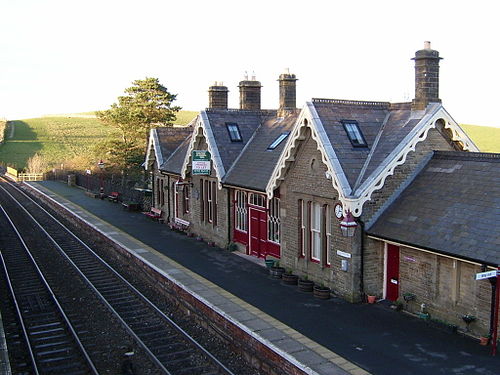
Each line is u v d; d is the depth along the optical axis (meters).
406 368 10.88
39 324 15.16
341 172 15.14
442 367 10.92
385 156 15.48
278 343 12.15
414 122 16.05
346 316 14.09
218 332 14.16
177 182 26.59
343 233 14.92
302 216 17.61
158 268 19.16
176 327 14.39
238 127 24.31
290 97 23.56
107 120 46.00
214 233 23.86
